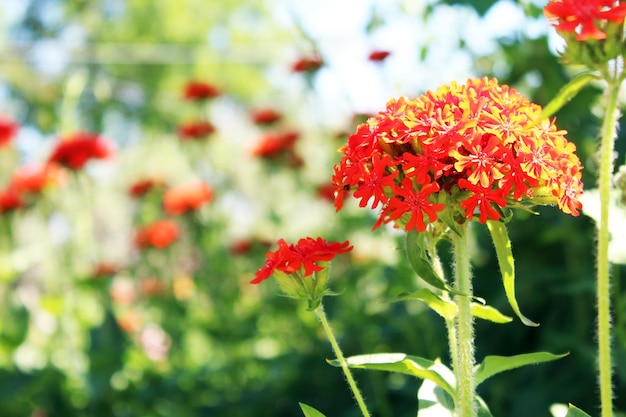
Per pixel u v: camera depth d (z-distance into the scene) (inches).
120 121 576.1
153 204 274.2
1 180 308.3
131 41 623.8
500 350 148.2
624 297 120.9
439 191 60.1
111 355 200.2
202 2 649.0
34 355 217.2
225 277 247.9
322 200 219.5
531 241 149.4
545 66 141.6
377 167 59.6
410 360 63.8
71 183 233.0
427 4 146.7
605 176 58.9
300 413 179.5
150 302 249.9
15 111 533.3
